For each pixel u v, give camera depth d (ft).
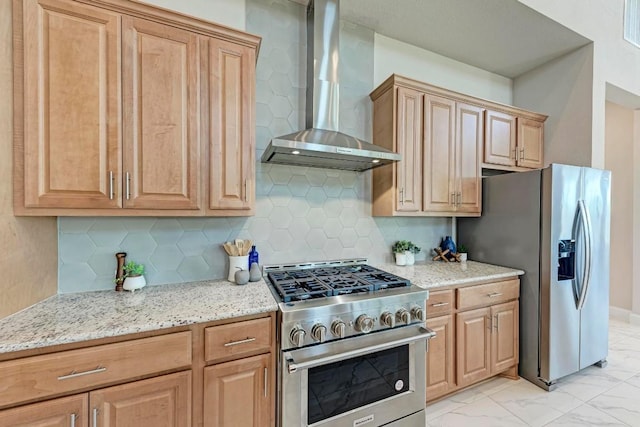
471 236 8.80
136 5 4.48
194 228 6.02
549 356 6.91
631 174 11.34
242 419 4.30
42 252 4.62
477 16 7.34
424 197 7.35
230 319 4.26
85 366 3.47
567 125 8.89
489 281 6.91
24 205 3.93
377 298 5.03
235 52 5.23
